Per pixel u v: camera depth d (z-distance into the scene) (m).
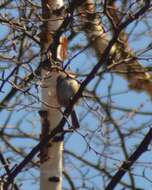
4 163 12.40
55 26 12.53
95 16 12.40
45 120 12.15
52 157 12.03
